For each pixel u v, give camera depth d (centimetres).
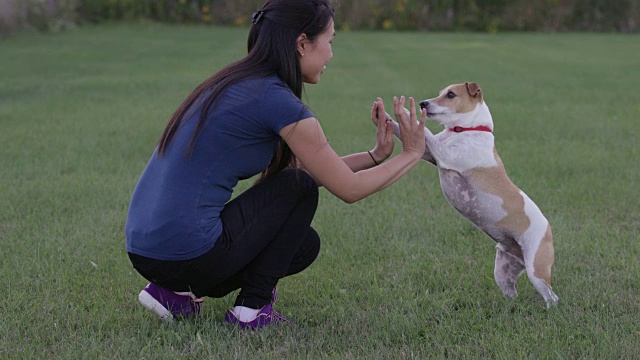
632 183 605
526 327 330
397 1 3025
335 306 357
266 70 288
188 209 285
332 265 422
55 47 2011
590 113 1003
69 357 295
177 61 1700
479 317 341
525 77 1493
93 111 998
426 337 319
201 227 287
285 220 312
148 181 295
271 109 280
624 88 1300
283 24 287
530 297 375
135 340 309
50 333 322
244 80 284
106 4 2853
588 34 2867
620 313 350
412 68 1662
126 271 404
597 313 341
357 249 447
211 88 288
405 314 346
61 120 920
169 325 326
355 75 1515
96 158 705
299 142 286
